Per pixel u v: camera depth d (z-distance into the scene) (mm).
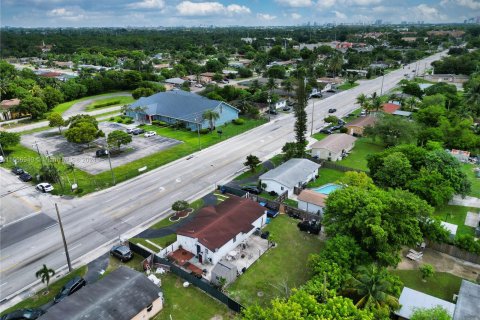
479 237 48406
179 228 50500
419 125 86500
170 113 102062
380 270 36156
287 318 26781
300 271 42125
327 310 27469
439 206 56281
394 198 42469
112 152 80875
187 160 76188
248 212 49906
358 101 114750
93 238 48812
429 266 39875
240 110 112875
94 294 34875
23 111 111875
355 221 40281
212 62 192875
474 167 72812
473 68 166375
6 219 53625
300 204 55688
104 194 61281
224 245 44062
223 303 37281
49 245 47375
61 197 60250
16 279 41250
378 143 86750
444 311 30891
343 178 53031
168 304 37188
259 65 198125
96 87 150875
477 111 100500
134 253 45844
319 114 112438
